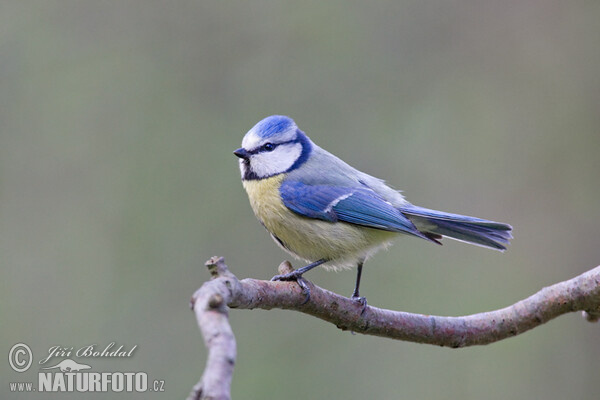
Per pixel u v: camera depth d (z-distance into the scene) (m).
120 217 12.55
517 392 11.70
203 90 13.38
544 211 13.07
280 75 13.48
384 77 13.59
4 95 13.02
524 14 13.81
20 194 12.66
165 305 12.05
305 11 13.59
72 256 12.29
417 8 13.80
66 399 10.55
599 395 11.62
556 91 13.62
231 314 11.96
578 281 6.40
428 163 13.30
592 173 13.13
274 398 11.41
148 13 13.51
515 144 13.42
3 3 13.28
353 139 13.32
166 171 12.87
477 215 13.09
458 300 12.32
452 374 11.79
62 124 13.02
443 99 13.54
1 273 12.18
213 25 13.53
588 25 13.68
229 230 12.51
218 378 3.73
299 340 11.84
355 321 6.22
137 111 13.20
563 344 12.02
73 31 13.38
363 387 11.57
